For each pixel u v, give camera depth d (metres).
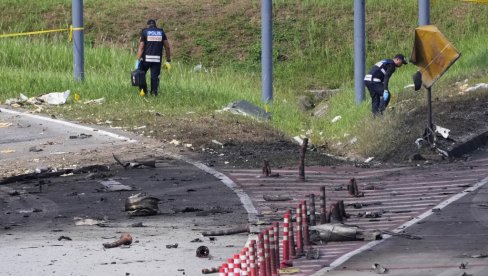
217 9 138.25
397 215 47.38
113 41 131.12
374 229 43.56
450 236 41.25
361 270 35.00
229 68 123.00
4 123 81.69
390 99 89.31
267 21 93.75
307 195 54.00
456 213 46.91
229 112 85.25
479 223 43.97
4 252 40.19
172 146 72.00
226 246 40.88
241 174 62.16
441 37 70.19
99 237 43.47
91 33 132.62
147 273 35.56
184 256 38.75
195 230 44.91
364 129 77.69
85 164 65.69
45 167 63.75
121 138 74.69
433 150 70.00
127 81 100.12
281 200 52.62
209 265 36.88
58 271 36.28
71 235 44.09
